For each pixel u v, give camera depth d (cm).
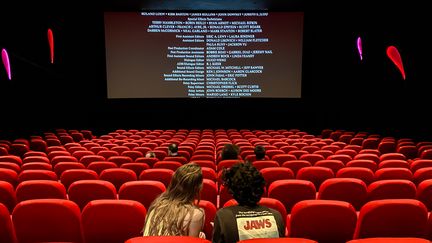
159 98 1570
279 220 266
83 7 1465
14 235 335
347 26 1558
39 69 1505
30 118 1467
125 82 1549
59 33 1566
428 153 827
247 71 1540
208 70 1543
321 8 1497
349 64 1595
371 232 330
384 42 1453
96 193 447
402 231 328
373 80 1534
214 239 260
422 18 1249
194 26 1519
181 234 279
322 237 339
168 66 1540
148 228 284
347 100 1620
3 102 1316
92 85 1650
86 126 1688
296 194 452
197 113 1723
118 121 1712
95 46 1606
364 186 453
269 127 1717
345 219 331
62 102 1628
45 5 1384
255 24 1516
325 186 458
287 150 922
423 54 1287
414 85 1356
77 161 721
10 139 1353
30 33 1406
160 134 1405
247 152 834
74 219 336
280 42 1521
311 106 1659
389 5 1354
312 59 1603
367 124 1574
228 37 1524
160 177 544
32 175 535
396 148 1039
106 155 824
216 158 880
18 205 330
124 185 436
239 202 270
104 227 338
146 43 1527
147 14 1512
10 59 1334
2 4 1185
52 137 1259
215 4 1454
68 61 1617
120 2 1434
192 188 293
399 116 1438
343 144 1039
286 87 1551
